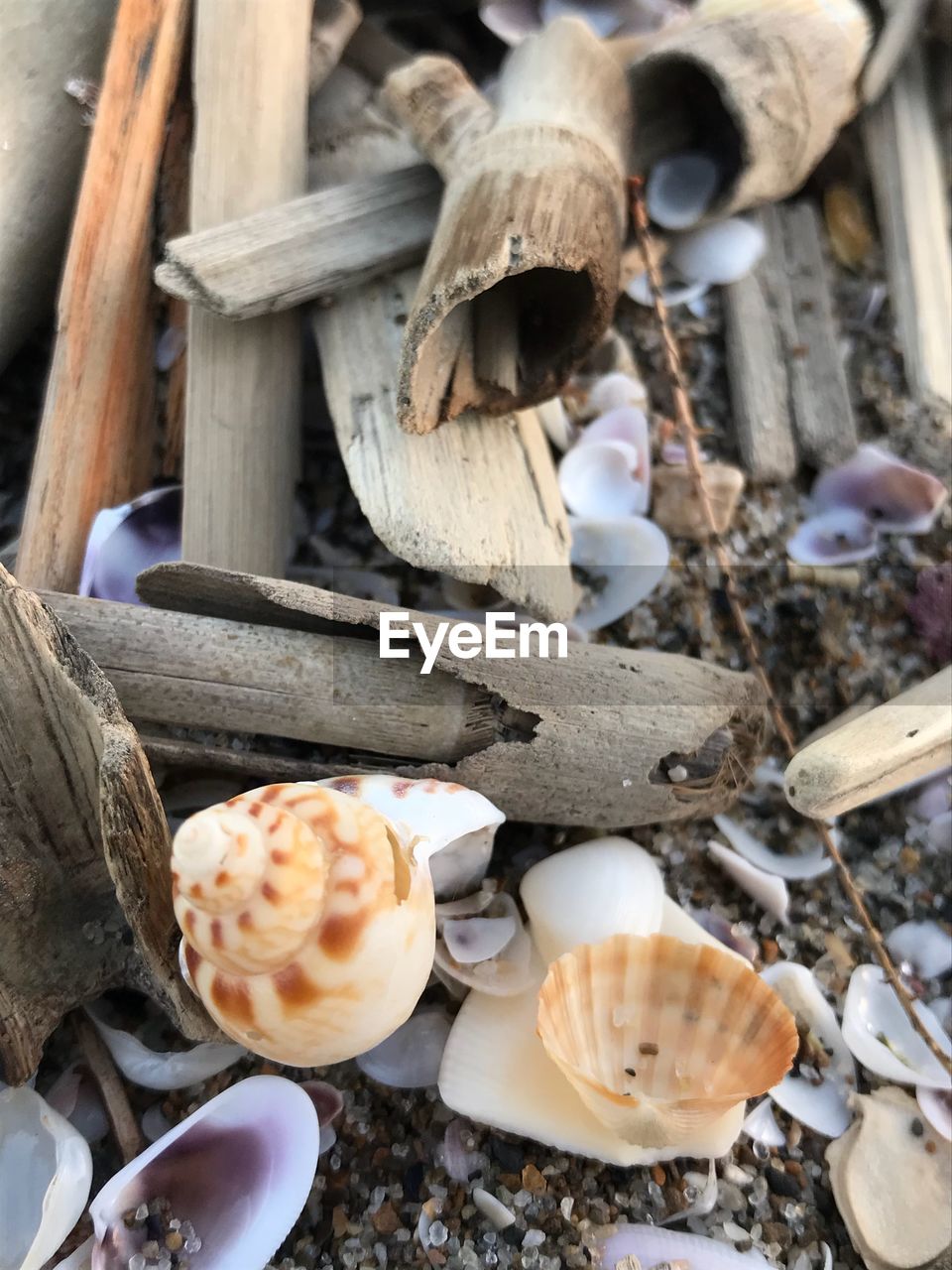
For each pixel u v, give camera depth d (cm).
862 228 15
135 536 11
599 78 11
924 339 14
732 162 13
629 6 15
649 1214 9
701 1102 8
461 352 10
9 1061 8
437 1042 9
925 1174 9
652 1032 9
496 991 9
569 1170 9
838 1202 9
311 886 7
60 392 11
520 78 11
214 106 11
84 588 10
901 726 10
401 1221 9
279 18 12
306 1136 9
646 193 13
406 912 8
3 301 12
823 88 12
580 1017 9
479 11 15
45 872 8
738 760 10
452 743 9
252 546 11
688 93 12
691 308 14
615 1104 8
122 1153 9
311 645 9
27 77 11
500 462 11
